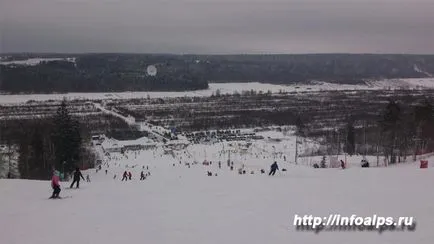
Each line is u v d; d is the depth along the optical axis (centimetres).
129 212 3328
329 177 5069
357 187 3994
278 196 3691
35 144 11950
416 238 2309
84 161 12962
